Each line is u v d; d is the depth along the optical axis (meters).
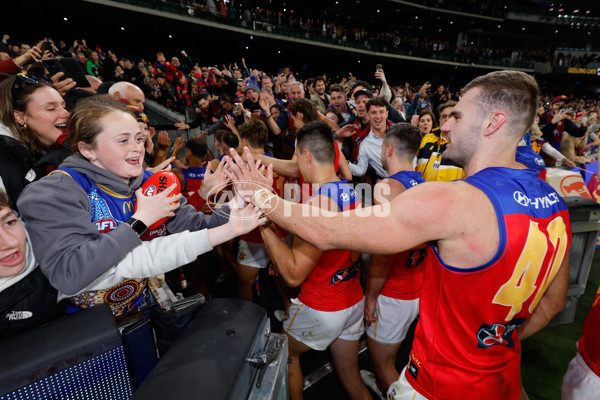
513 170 0.82
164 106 7.39
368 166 2.99
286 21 19.64
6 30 12.97
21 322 0.85
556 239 0.81
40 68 1.95
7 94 1.24
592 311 1.29
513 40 29.97
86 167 0.95
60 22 13.73
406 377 1.07
